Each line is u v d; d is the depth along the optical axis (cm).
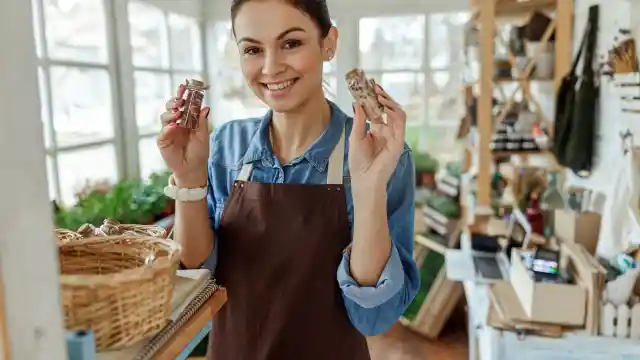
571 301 173
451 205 349
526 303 181
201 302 85
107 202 257
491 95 255
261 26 104
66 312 66
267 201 116
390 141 96
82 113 277
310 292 114
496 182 291
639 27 183
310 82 109
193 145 108
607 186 207
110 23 297
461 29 388
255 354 117
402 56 404
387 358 303
